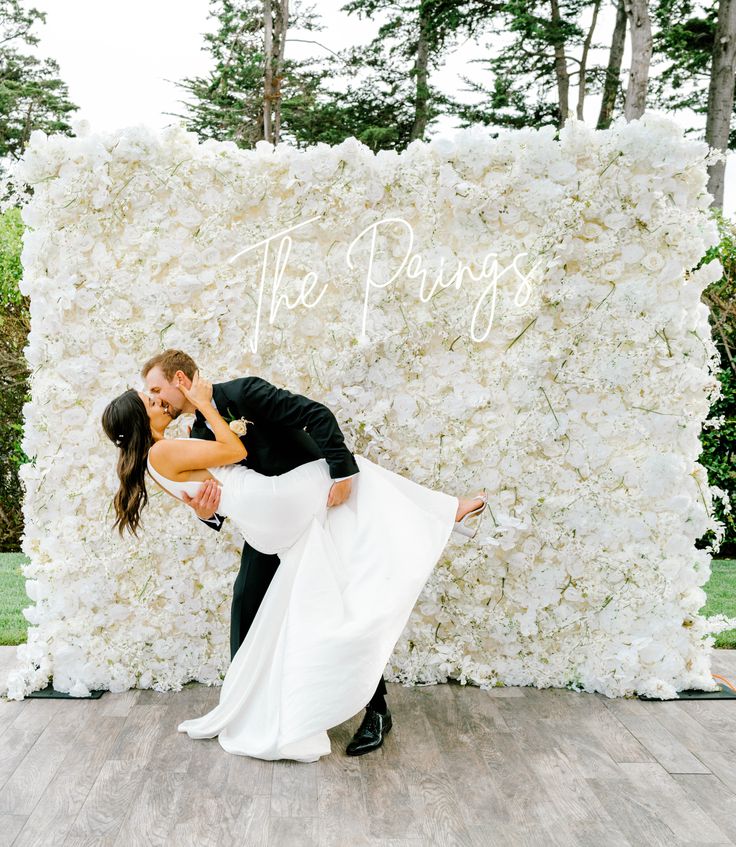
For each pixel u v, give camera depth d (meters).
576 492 3.75
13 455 6.82
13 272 6.75
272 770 3.04
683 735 3.35
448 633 3.89
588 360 3.69
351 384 3.74
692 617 3.82
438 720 3.48
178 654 3.82
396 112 20.66
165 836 2.61
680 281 3.70
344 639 2.94
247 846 2.56
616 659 3.73
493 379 3.73
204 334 3.71
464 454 3.76
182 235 3.71
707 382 3.70
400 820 2.71
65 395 3.68
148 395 3.21
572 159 3.62
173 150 3.67
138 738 3.28
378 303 3.71
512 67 19.48
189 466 3.10
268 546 3.17
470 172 3.67
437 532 3.27
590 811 2.78
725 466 6.43
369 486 3.30
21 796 2.83
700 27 17.66
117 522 3.26
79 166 3.63
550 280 3.66
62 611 3.76
